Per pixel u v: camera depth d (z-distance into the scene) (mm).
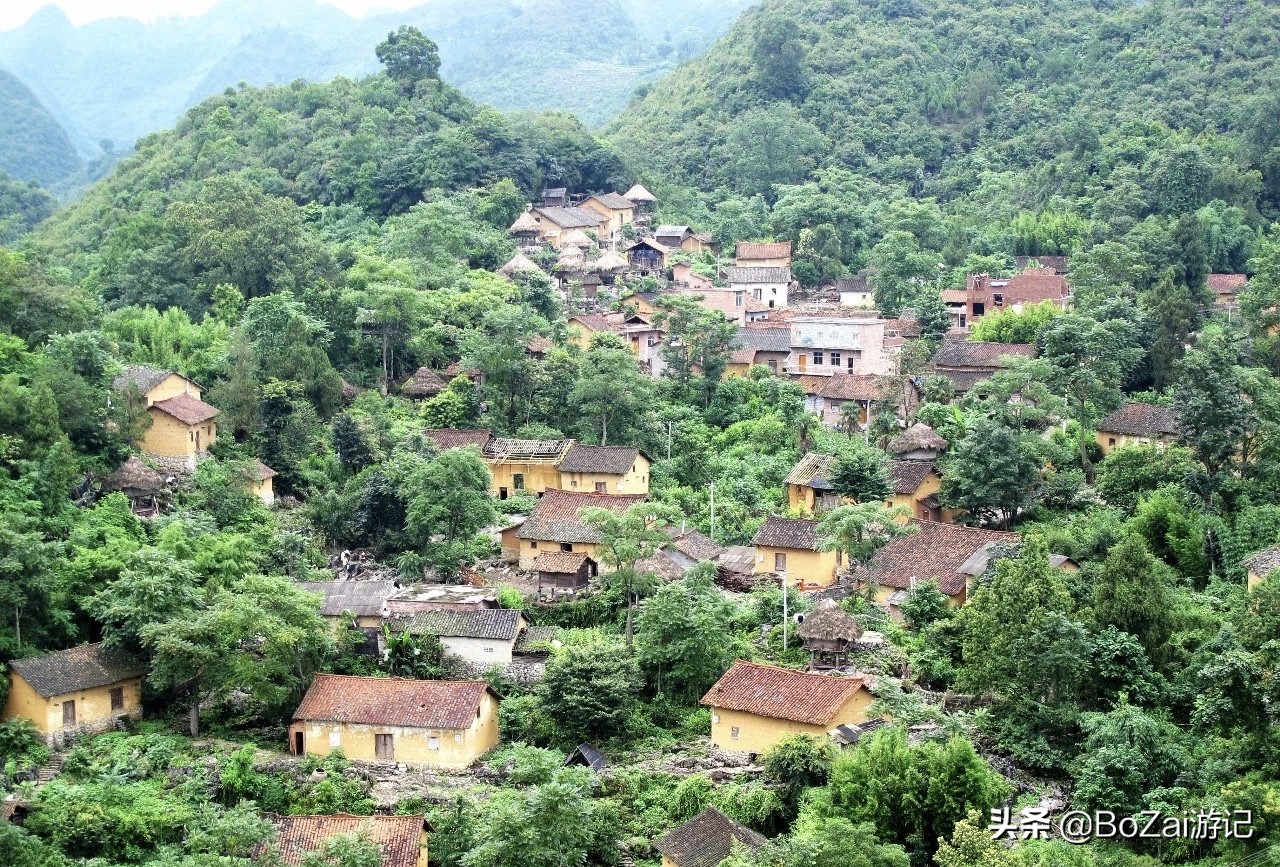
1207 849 65000
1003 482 107250
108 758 77312
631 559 92750
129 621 82688
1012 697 77438
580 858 66375
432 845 68938
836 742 73875
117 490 102000
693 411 134125
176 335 133375
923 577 95188
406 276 151625
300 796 75438
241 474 107375
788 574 99875
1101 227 183125
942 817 66062
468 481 104000
